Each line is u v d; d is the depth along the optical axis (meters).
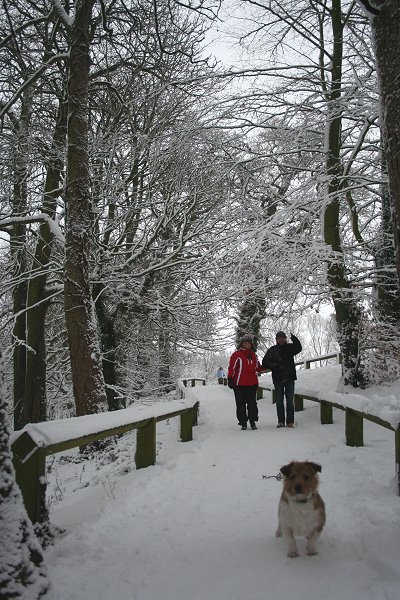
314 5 11.88
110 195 15.07
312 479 4.12
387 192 12.23
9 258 18.28
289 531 4.09
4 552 3.29
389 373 12.14
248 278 10.70
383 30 4.30
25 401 15.88
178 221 16.17
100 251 15.34
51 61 12.86
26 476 4.45
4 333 17.78
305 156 13.56
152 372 19.81
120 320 16.97
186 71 15.21
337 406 8.78
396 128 4.19
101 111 16.16
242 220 11.62
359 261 12.80
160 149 13.88
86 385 10.91
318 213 10.93
